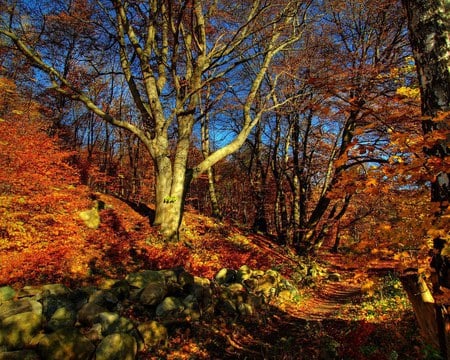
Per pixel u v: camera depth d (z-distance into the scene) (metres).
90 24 14.69
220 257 12.99
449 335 3.47
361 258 3.94
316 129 22.19
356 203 16.69
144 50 15.02
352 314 8.55
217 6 16.42
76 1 14.84
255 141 26.39
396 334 6.18
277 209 24.52
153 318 6.50
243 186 35.47
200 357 5.98
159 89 15.55
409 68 7.34
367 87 6.63
